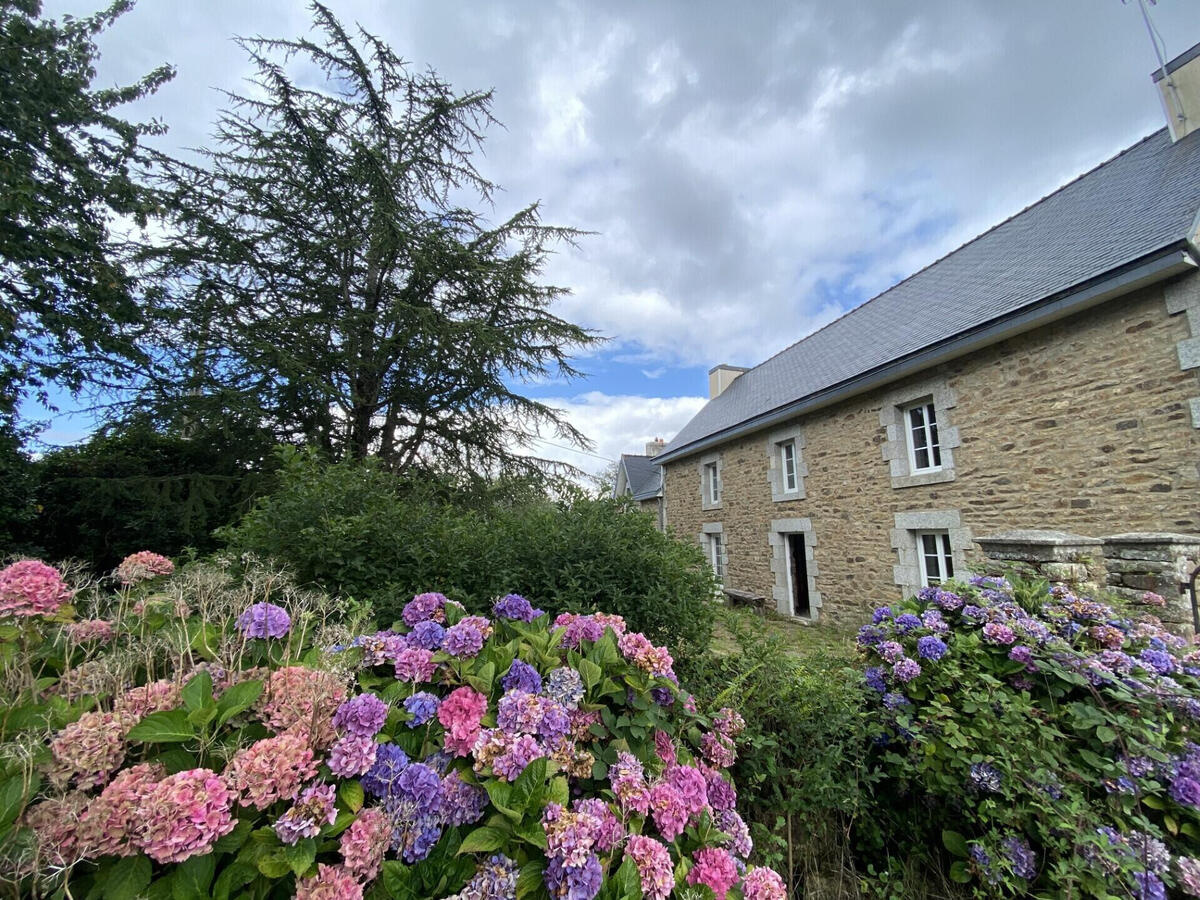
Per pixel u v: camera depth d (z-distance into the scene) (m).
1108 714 1.76
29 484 6.55
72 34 6.45
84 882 0.92
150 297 6.97
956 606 2.47
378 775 1.17
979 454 6.04
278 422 7.83
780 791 2.20
